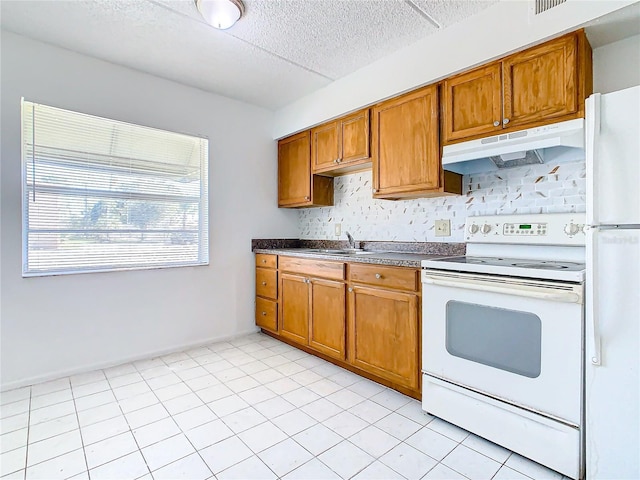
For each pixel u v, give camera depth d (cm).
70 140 245
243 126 338
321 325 273
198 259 311
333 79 288
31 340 232
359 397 216
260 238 353
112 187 264
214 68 268
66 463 154
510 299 160
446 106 219
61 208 243
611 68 180
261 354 290
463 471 150
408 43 232
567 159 197
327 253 295
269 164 360
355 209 323
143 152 278
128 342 271
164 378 242
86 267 254
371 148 269
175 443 169
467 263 182
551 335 148
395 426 184
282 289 314
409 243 279
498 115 195
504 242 210
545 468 152
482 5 193
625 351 130
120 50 242
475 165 231
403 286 213
